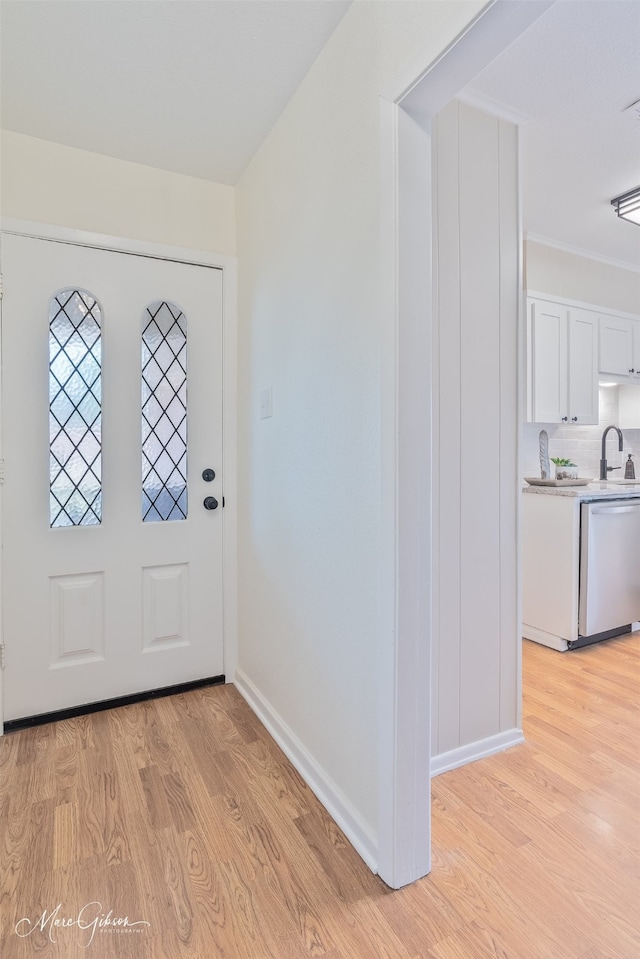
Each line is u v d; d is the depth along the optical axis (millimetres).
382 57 1179
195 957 1029
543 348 2881
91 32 1410
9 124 1816
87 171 1977
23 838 1334
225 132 1877
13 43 1447
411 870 1205
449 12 970
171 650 2184
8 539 1878
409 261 1152
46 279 1913
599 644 2775
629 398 3654
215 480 2254
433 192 1552
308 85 1558
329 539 1463
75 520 1985
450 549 1630
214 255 2219
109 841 1327
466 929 1089
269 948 1047
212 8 1328
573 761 1701
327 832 1373
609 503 2676
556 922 1105
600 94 1722
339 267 1385
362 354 1283
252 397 2082
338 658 1419
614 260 3328
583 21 1428
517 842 1337
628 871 1242
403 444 1158
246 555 2174
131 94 1667
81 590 2002
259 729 1899
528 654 2629
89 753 1730
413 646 1191
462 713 1684
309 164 1554
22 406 1885
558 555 2666
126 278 2051
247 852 1298
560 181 2355
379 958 1026
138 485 2094
